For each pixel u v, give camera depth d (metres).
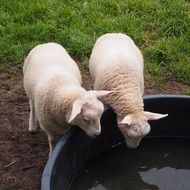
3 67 4.23
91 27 4.62
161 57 4.39
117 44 3.58
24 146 3.46
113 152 3.43
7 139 3.51
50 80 3.11
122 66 3.34
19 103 3.86
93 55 3.68
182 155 3.45
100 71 3.41
